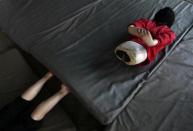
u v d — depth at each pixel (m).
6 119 1.01
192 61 1.28
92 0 1.52
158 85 1.14
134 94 1.09
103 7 1.48
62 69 1.12
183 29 1.45
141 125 0.98
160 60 1.24
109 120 0.99
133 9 1.50
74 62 1.16
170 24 1.30
